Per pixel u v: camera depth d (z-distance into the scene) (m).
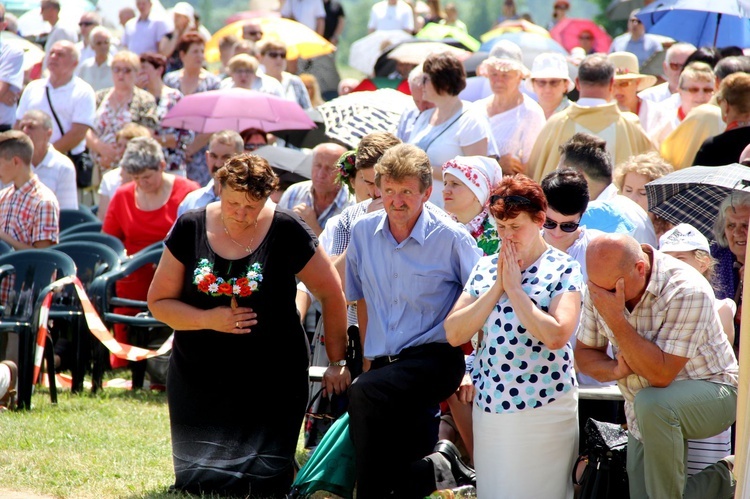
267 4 64.56
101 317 28.19
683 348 16.06
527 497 16.62
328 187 25.22
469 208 20.47
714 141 25.12
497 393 16.75
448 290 18.16
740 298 19.66
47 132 34.56
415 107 29.64
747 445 14.48
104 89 42.16
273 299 18.41
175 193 31.30
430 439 18.56
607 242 15.94
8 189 30.19
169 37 53.38
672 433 15.96
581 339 17.28
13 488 18.88
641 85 36.09
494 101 29.80
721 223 19.92
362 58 61.22
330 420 21.19
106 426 23.62
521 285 16.66
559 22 61.00
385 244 18.27
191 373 18.61
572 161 22.28
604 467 17.17
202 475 18.62
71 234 33.16
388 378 17.31
